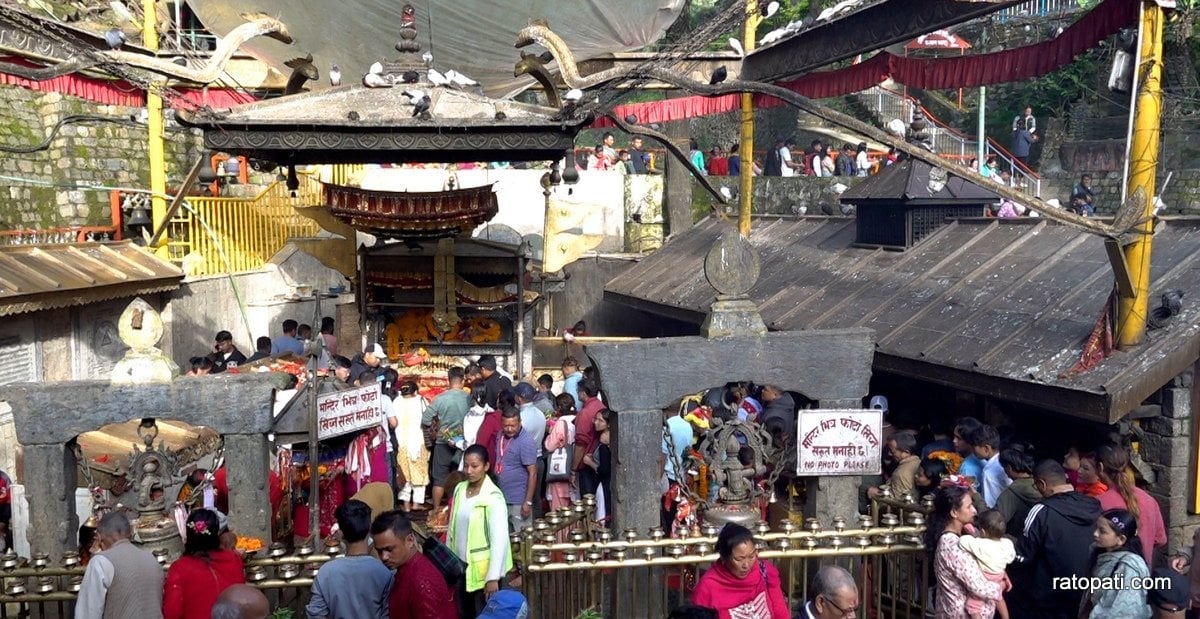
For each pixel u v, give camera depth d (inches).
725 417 312.5
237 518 266.2
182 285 528.7
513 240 729.0
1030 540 233.3
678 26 733.3
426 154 359.3
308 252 524.1
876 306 419.8
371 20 426.0
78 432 259.8
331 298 643.5
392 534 199.0
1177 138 734.5
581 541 235.0
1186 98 741.3
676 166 803.4
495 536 239.3
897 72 428.8
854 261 488.1
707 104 585.3
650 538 240.8
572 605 237.9
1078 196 747.4
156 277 497.0
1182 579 232.1
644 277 662.5
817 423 260.2
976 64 386.0
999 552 216.2
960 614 216.7
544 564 226.2
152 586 206.4
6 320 414.6
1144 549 258.1
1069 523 228.1
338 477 326.0
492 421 354.9
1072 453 284.0
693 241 700.0
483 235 725.9
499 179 767.7
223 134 300.2
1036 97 932.0
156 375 263.0
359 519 207.5
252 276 611.5
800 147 1057.5
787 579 271.7
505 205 772.0
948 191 462.3
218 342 486.0
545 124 309.6
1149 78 282.4
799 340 263.0
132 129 674.8
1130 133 286.5
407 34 350.9
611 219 786.8
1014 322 343.9
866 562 245.8
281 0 417.1
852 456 262.2
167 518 253.8
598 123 591.2
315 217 518.9
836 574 189.8
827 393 265.3
